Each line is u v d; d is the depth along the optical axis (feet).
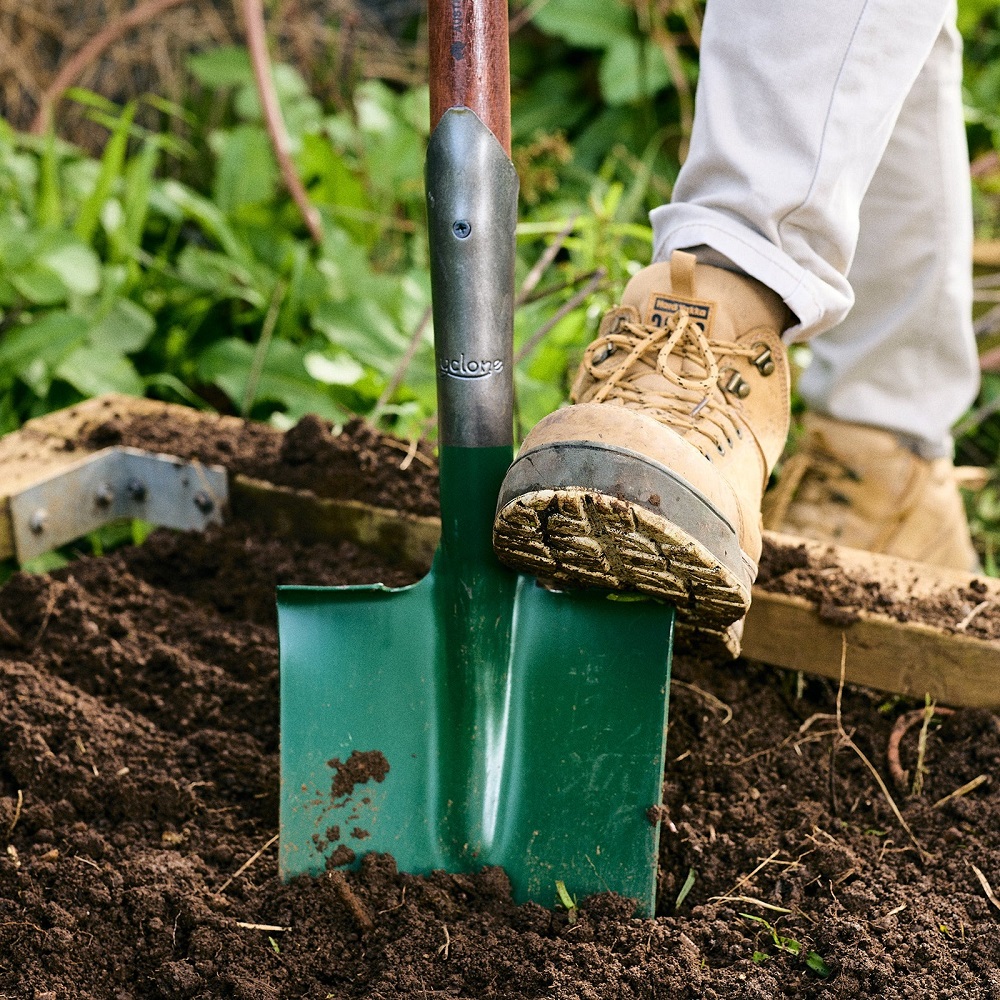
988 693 4.69
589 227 7.88
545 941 3.81
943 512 6.03
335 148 10.58
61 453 5.86
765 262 4.00
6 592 5.25
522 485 3.61
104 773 4.43
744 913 3.96
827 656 4.92
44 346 7.08
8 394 7.21
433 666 4.21
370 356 7.32
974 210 9.34
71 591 5.29
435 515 5.54
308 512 5.75
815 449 6.10
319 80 11.36
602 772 4.10
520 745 4.19
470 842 4.13
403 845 4.10
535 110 11.62
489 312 3.77
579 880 4.04
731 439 4.02
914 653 4.76
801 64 3.85
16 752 4.43
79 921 3.88
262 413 7.65
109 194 8.56
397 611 4.23
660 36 10.70
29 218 8.47
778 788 4.53
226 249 8.46
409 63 11.69
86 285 7.52
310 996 3.66
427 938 3.81
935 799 4.48
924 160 5.19
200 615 5.37
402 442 5.92
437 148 3.60
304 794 4.10
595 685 4.15
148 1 10.25
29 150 9.70
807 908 3.98
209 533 5.79
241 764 4.57
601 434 3.55
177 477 5.90
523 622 4.25
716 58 4.02
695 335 4.03
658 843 4.05
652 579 3.82
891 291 5.56
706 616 4.02
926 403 5.81
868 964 3.64
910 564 5.15
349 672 4.19
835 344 5.80
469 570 4.06
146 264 8.65
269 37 10.99
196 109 10.95
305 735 4.13
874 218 5.41
